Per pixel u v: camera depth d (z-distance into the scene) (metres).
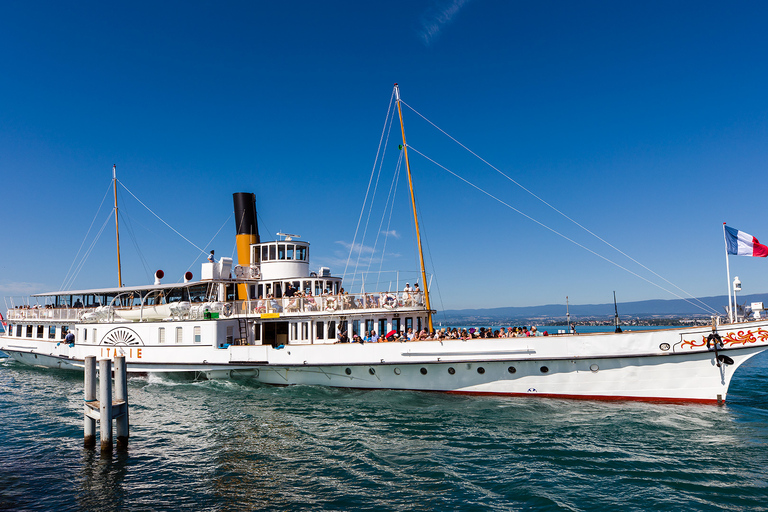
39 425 21.89
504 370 24.09
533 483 14.49
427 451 17.47
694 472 15.12
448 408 23.12
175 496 13.91
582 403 22.98
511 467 15.82
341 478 15.11
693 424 19.70
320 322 29.44
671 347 21.80
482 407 23.02
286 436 19.50
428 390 25.45
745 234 21.89
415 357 24.98
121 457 17.23
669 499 13.34
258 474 15.50
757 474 14.93
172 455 17.41
